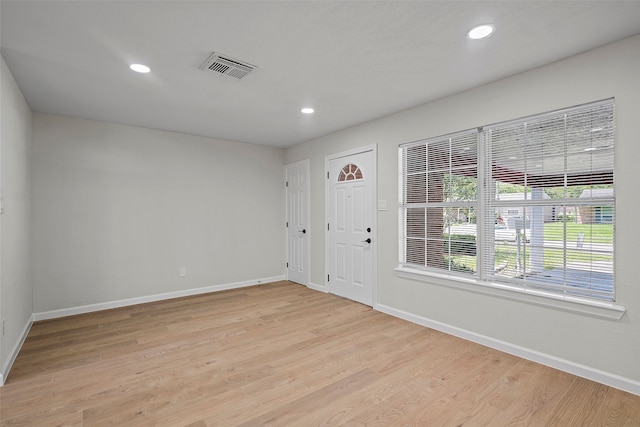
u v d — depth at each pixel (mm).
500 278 2824
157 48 2227
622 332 2143
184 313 3797
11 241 2541
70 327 3332
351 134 4266
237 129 4383
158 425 1812
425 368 2459
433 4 1774
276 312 3832
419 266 3490
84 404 2006
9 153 2477
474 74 2662
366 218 4098
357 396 2098
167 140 4457
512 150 2734
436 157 3305
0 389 2174
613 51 2172
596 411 1924
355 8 1806
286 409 1960
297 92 3039
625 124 2127
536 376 2326
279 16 1873
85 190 3850
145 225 4273
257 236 5332
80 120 3824
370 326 3361
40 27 1950
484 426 1805
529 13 1850
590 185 2328
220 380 2295
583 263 2375
